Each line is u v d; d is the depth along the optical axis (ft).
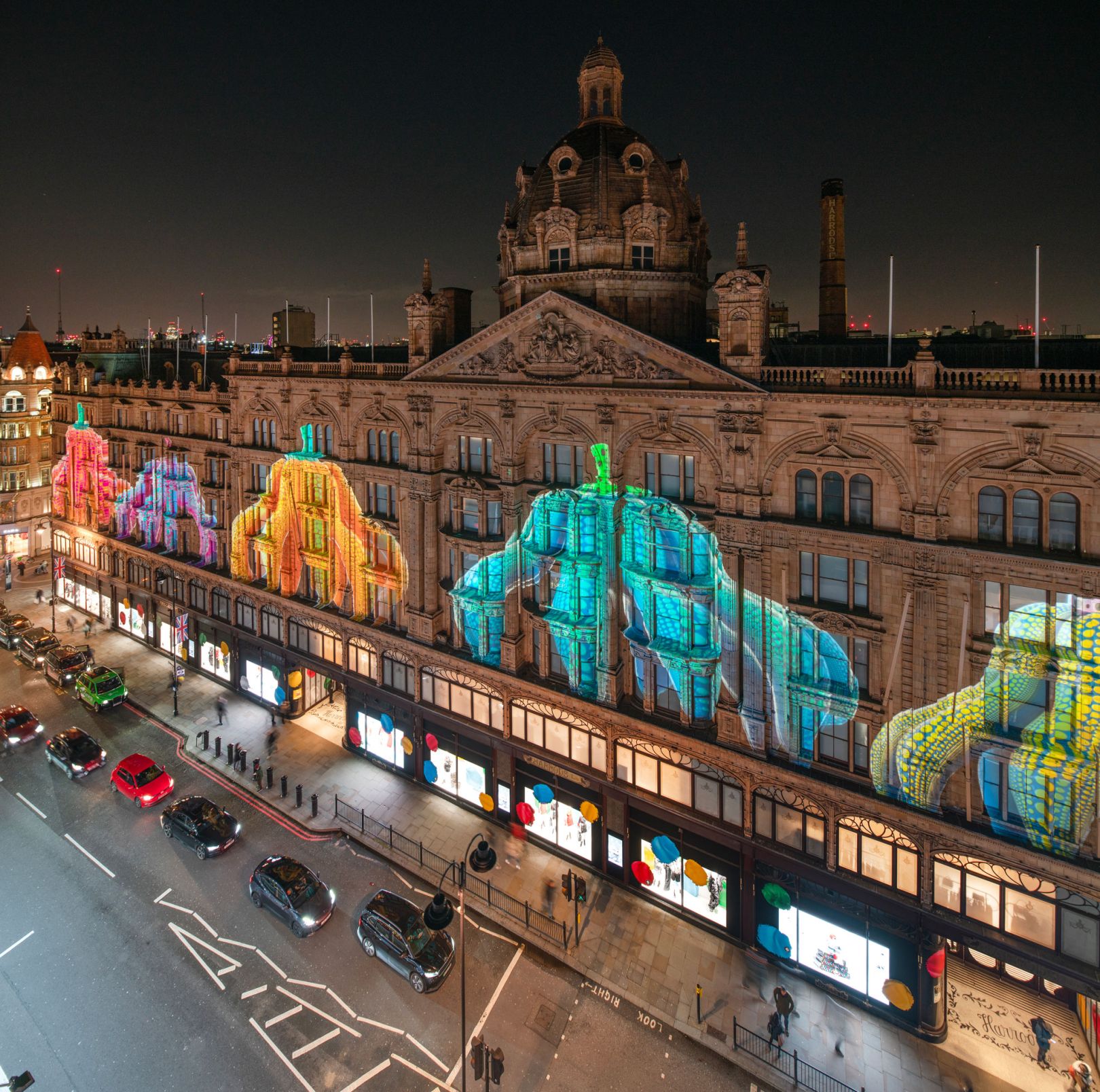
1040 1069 85.76
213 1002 95.30
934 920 86.69
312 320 217.56
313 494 152.66
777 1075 85.97
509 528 118.52
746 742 98.63
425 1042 90.17
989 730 80.69
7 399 272.92
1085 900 78.13
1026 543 77.92
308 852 124.57
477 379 119.44
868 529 87.45
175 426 190.39
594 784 115.65
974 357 95.66
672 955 103.30
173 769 148.66
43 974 99.25
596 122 123.95
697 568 101.09
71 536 233.55
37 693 181.47
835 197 125.29
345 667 151.43
